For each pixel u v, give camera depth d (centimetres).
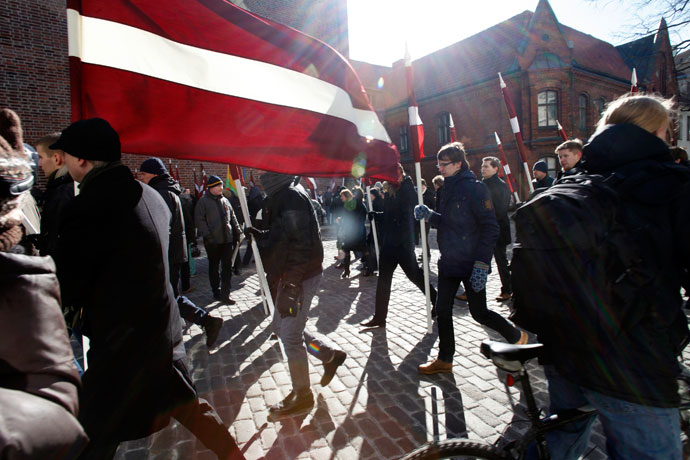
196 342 422
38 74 1084
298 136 285
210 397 310
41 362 78
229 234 562
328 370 294
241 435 260
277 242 269
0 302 77
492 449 150
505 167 661
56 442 73
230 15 267
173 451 249
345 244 718
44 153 263
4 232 85
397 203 436
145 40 240
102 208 149
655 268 118
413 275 436
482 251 311
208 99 256
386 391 307
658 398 119
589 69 2233
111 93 229
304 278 268
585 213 117
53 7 1104
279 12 1716
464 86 2320
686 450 169
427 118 2572
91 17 226
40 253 207
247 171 1402
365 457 235
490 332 422
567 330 125
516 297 136
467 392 302
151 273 158
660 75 2578
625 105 139
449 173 328
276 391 316
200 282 723
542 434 156
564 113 2116
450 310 330
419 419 270
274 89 279
